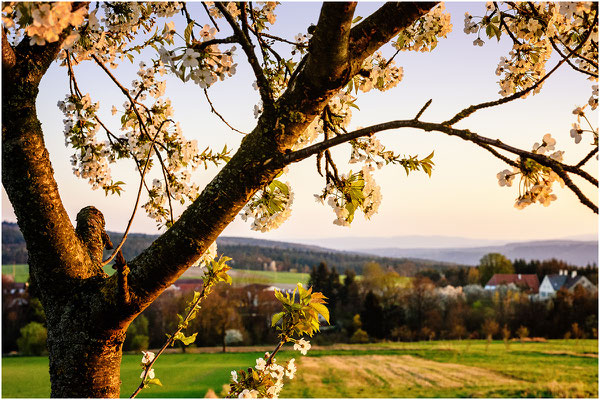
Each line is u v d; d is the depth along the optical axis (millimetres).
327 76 1664
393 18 1685
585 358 60562
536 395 42375
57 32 1316
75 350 1789
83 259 1907
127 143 3227
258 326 69688
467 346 72000
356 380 49406
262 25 2877
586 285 96562
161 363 53469
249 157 1747
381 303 84688
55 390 1797
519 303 83625
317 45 1603
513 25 2998
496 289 94875
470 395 43250
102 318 1779
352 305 87375
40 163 1783
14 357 59312
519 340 77438
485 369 55781
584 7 2152
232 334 67062
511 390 44719
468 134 1462
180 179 3254
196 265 2330
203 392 36656
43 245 1810
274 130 1726
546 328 80188
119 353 1868
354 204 2109
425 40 3033
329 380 48719
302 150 1673
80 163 3145
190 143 3213
